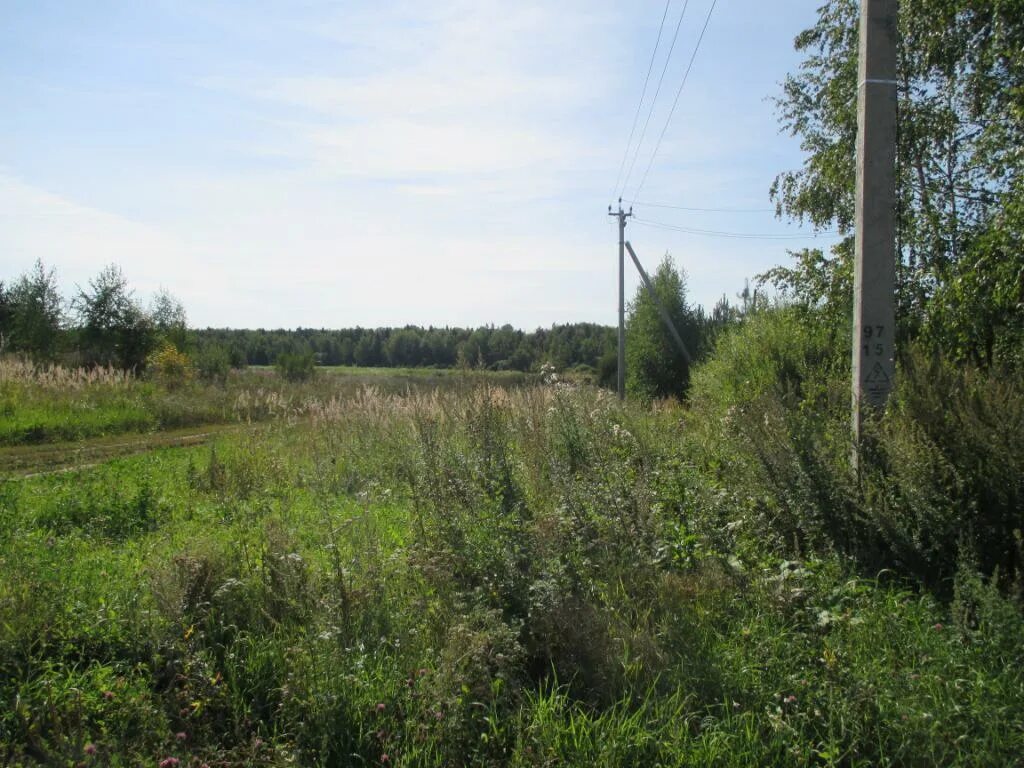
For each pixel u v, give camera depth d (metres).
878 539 5.34
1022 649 3.98
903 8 9.40
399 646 4.32
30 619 4.35
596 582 4.88
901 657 4.14
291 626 4.55
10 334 29.06
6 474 10.13
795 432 5.94
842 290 10.33
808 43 12.03
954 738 3.45
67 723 3.69
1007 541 4.94
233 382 28.17
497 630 4.02
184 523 7.29
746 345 15.80
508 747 3.57
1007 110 8.22
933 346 8.01
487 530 5.38
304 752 3.60
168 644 4.20
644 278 29.66
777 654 4.14
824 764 3.43
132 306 31.03
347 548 5.90
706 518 5.71
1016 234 7.10
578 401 9.77
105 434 17.27
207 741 3.71
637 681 3.98
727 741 3.47
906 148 9.77
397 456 9.63
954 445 5.33
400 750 3.58
